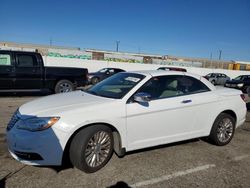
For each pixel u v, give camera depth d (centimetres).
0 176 346
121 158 422
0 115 689
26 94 1136
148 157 434
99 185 336
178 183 351
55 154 343
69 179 347
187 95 465
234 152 482
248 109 1028
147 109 409
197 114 470
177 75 474
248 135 611
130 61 3909
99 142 373
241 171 398
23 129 348
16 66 972
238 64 5103
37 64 1016
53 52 3384
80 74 1134
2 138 495
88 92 471
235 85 1938
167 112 430
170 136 444
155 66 3391
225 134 516
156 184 346
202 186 346
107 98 410
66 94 467
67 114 353
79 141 355
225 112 523
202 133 486
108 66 3144
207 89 500
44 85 1046
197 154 460
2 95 1084
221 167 409
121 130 389
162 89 445
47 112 355
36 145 338
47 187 324
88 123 358
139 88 420
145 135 414
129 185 340
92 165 367
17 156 358
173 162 419
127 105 396
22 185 326
